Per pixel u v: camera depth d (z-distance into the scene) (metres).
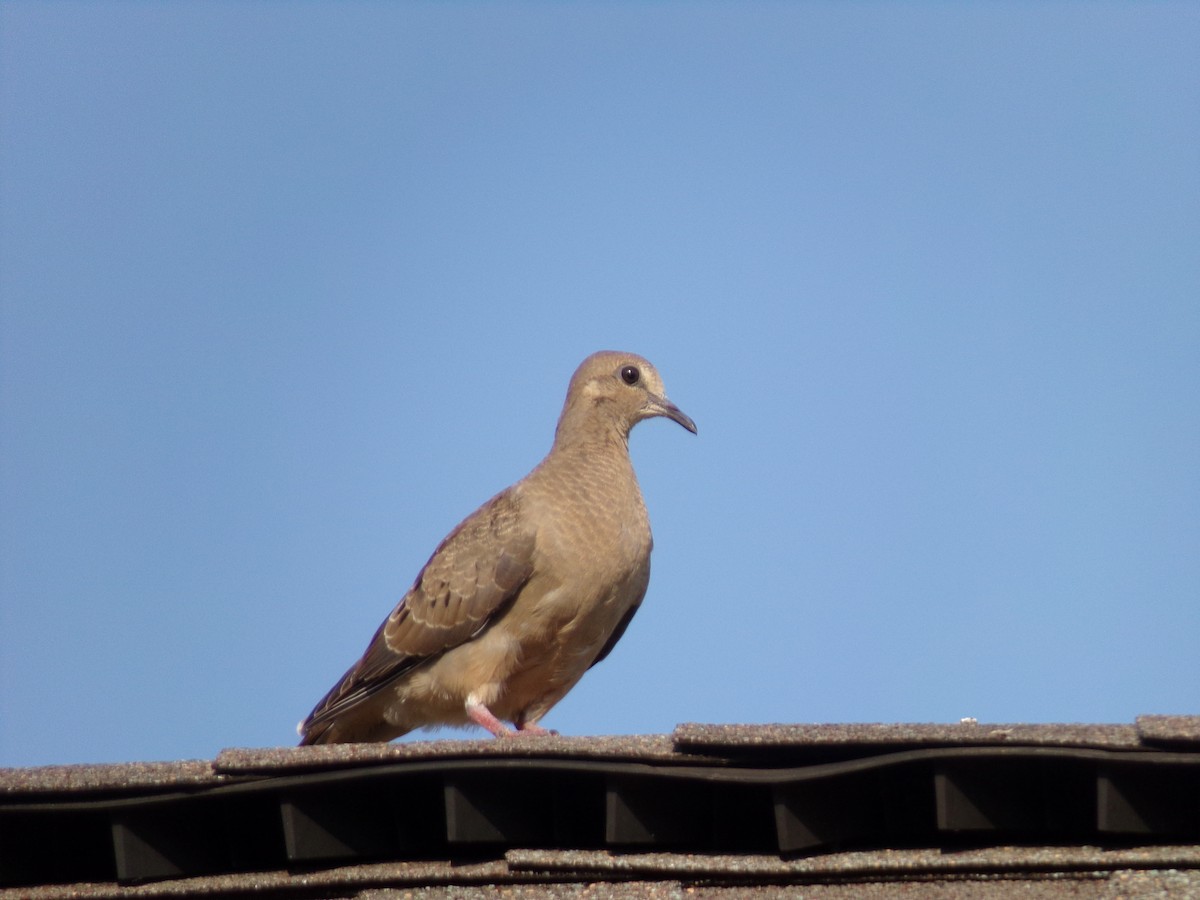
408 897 9.93
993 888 9.15
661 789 9.75
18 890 10.45
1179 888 8.72
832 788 9.51
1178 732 8.55
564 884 9.82
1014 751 8.90
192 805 10.26
